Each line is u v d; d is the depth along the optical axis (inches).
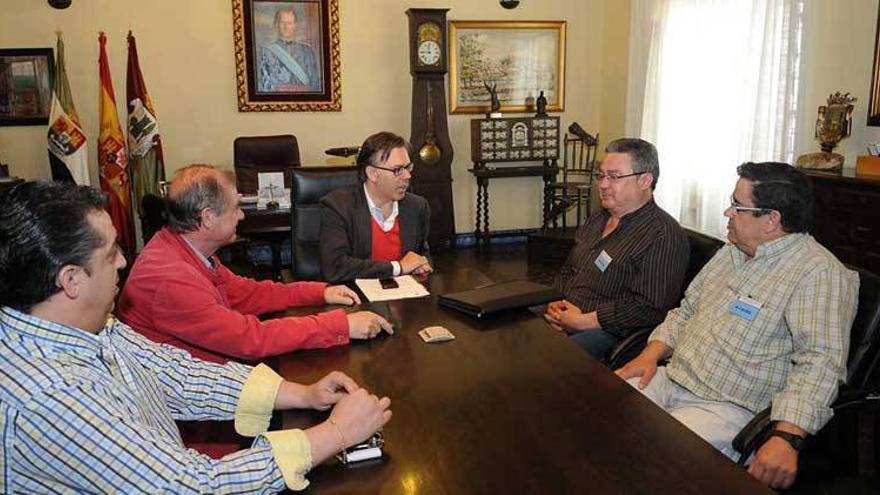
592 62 246.4
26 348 36.8
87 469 36.0
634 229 90.8
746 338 69.1
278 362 63.0
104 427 36.5
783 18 148.9
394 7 226.2
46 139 207.0
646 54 204.4
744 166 70.5
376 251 101.6
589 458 44.0
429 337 66.7
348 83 227.1
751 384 69.0
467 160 242.2
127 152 204.4
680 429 48.0
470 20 231.8
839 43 141.2
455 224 245.3
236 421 52.7
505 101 240.4
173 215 69.2
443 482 41.6
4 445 34.9
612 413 50.5
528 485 41.0
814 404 58.6
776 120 152.9
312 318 67.3
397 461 44.2
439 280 90.8
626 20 225.3
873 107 133.8
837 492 60.5
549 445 45.8
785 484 55.9
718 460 43.8
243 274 156.1
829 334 62.6
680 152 191.8
